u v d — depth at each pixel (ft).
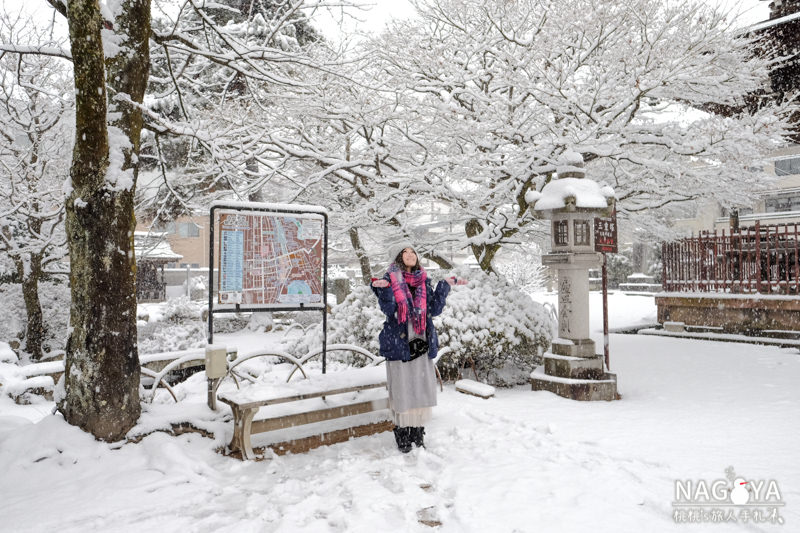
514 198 31.37
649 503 10.56
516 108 30.17
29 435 13.85
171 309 46.85
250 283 17.02
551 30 27.53
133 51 15.53
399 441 14.42
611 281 88.22
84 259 14.28
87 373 14.15
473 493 11.14
